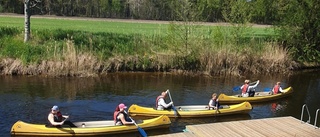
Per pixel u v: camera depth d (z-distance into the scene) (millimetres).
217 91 19688
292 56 29297
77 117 13945
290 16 30594
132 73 23094
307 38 31156
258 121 12531
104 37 26938
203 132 11242
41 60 21406
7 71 20422
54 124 11719
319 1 30438
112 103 16188
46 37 25031
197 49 24484
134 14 80875
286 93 19156
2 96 16312
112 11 81750
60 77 20812
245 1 29188
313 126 12078
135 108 14258
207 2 45594
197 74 23797
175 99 17594
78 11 78500
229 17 28891
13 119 13312
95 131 11984
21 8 68875
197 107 15414
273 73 26125
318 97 19516
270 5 33500
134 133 12625
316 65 30625
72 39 24797
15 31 25672
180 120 14250
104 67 22484
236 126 11914
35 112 14273
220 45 25562
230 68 24484
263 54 26547
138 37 27297
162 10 79188
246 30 28422
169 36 24750
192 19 24734
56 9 74625
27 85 18594
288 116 14367
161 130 13172
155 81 21406
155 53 24328
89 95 17406
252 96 17891
